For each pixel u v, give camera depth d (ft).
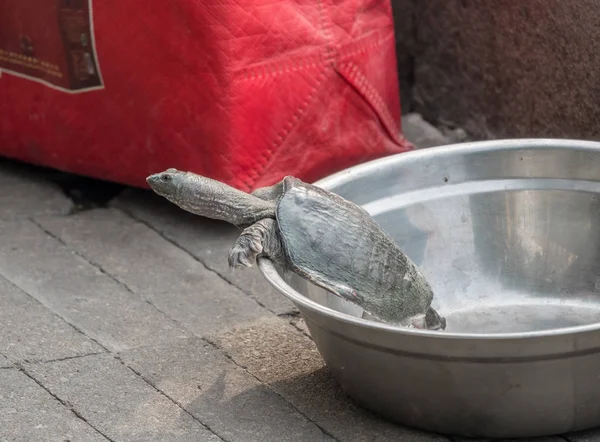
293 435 3.96
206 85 5.08
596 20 5.23
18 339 4.50
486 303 4.67
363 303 4.05
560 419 3.82
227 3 4.99
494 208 4.72
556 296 4.66
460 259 4.73
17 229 5.35
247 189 5.22
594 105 5.35
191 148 5.21
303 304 3.79
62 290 4.87
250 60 5.10
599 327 3.59
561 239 4.67
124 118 5.33
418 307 4.21
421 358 3.73
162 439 3.96
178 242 5.26
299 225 4.04
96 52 5.26
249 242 4.00
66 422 4.04
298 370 4.32
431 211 4.70
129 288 4.90
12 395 4.16
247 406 4.11
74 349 4.45
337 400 4.14
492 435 3.87
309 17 5.24
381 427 3.99
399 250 4.19
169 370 4.33
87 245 5.23
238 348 4.47
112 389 4.22
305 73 5.26
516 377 3.70
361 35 5.42
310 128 5.33
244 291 4.89
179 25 5.04
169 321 4.66
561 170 4.65
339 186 4.51
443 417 3.87
